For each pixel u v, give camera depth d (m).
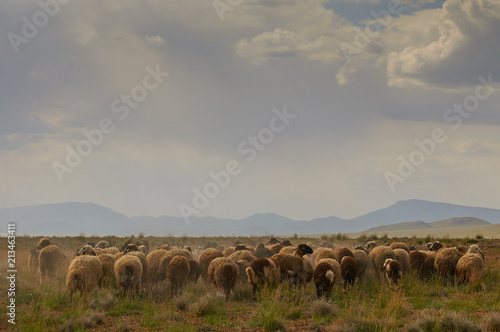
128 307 20.22
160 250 25.72
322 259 22.75
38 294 22.22
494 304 20.48
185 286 22.81
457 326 16.39
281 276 21.83
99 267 21.73
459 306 20.12
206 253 24.84
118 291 21.75
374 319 17.34
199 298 21.20
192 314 19.38
